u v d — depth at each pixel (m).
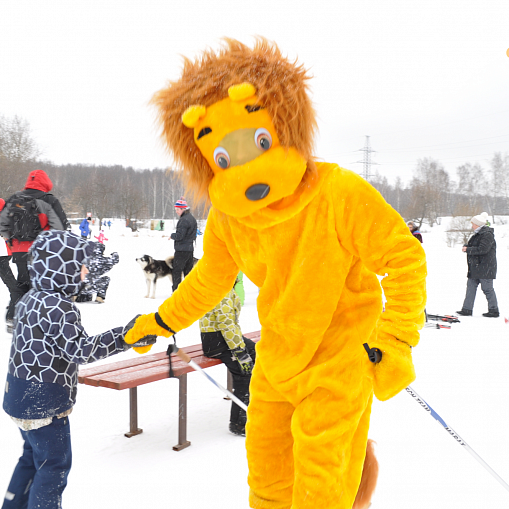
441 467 3.10
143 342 2.43
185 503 2.65
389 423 3.80
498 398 4.31
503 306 9.49
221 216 2.22
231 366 3.63
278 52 2.03
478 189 74.69
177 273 9.40
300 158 1.94
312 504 1.86
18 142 43.31
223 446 3.38
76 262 2.36
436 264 17.45
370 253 1.96
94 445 3.36
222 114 1.94
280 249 2.02
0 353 5.16
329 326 2.01
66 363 2.30
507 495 2.77
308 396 1.98
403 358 1.88
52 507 2.24
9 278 6.12
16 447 3.23
